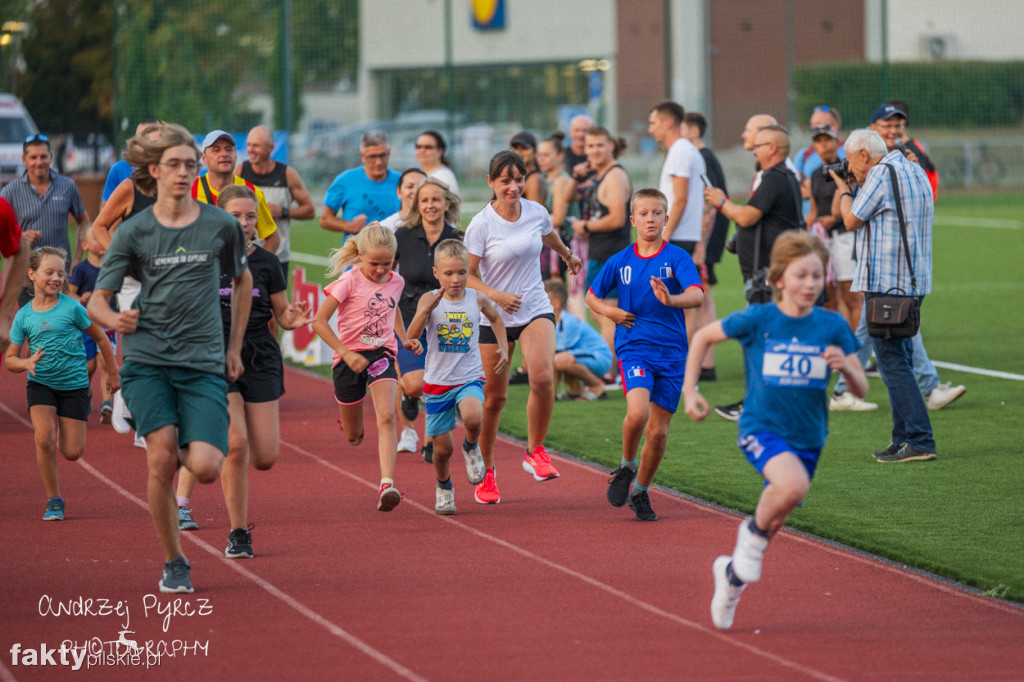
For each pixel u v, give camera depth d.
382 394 20.03
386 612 15.34
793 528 19.84
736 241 29.16
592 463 25.09
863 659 13.82
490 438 21.56
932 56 116.44
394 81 129.00
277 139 63.25
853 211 24.48
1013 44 114.06
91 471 24.06
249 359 17.61
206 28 85.44
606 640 14.37
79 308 20.53
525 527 19.89
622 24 126.31
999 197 102.88
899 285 24.38
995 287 55.41
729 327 14.52
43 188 30.52
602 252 32.19
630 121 126.06
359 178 30.72
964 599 16.19
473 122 130.25
